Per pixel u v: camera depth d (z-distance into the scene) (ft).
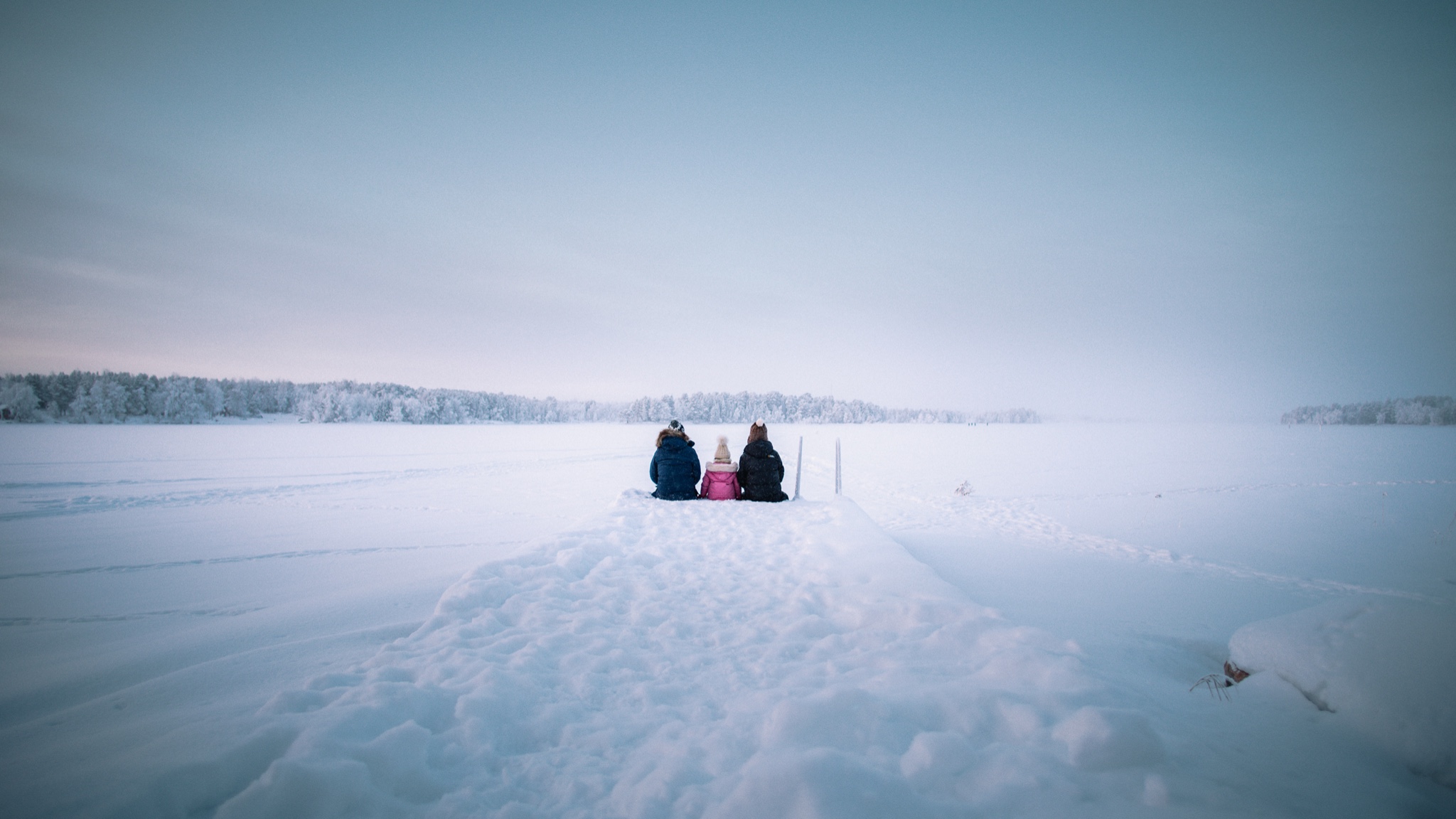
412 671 8.59
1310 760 6.73
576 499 43.06
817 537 18.74
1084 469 67.05
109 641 14.21
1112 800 5.64
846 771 5.58
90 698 10.17
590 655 9.48
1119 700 7.35
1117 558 23.53
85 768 6.57
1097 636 13.64
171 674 9.99
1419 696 7.25
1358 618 8.91
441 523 32.99
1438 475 58.95
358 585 19.49
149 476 53.57
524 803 5.95
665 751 6.74
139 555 24.52
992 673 8.24
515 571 13.62
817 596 12.72
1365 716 7.52
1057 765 6.08
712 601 12.73
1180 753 6.37
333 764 5.74
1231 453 92.07
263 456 78.18
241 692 9.29
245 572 21.50
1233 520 34.09
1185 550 26.12
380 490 47.52
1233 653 10.20
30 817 5.42
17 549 25.77
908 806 5.44
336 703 7.25
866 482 54.29
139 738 7.53
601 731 7.27
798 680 8.53
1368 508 38.27
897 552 15.94
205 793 5.82
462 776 6.32
